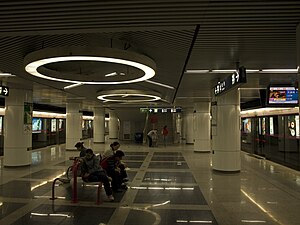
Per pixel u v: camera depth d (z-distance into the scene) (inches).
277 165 469.7
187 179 336.2
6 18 149.2
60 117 1090.7
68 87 471.2
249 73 323.9
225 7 138.9
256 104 687.1
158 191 273.7
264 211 211.8
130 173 374.9
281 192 272.5
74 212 207.2
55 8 138.4
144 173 375.6
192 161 506.0
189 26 162.6
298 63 160.1
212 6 137.1
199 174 372.5
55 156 578.2
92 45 232.4
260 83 405.7
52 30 165.9
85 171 241.3
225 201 238.7
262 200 242.7
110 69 360.5
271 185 305.1
